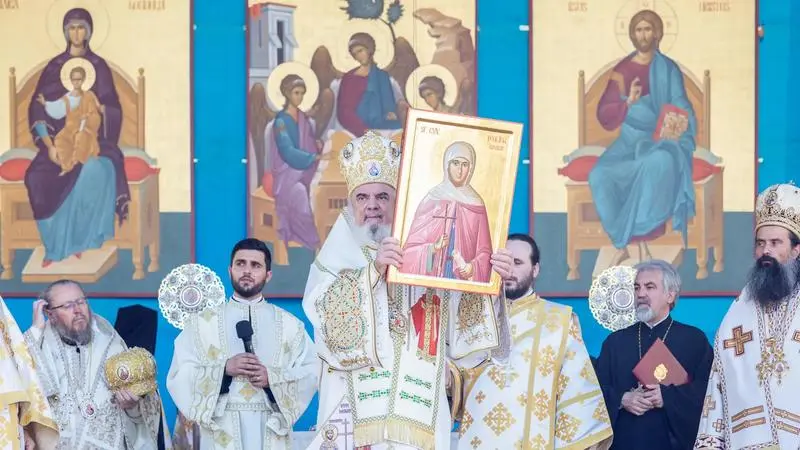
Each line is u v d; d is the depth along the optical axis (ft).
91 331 28.45
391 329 17.84
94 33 33.45
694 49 34.12
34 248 33.14
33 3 33.40
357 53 33.50
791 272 21.63
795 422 21.04
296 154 33.37
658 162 33.88
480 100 34.14
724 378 22.13
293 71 33.42
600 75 34.01
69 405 27.48
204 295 31.30
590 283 33.68
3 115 33.24
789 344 21.35
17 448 19.94
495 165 17.63
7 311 20.83
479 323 17.90
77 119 33.37
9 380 19.90
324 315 17.43
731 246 33.94
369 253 17.98
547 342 24.88
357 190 18.28
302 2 33.45
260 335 27.91
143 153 33.42
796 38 34.37
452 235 17.37
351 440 17.98
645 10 34.06
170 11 33.58
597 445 24.73
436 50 33.65
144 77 33.50
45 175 33.24
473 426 24.61
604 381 27.81
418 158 17.42
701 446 22.22
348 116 33.42
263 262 28.50
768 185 34.30
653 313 28.12
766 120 34.37
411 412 17.67
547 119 33.88
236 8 33.81
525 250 25.52
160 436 28.58
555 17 33.99
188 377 27.07
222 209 33.68
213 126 33.73
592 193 33.86
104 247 33.24
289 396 27.04
